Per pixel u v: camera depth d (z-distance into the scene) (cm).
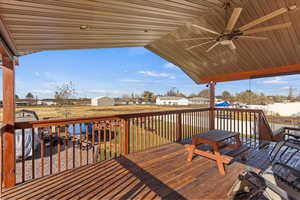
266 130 466
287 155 334
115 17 234
